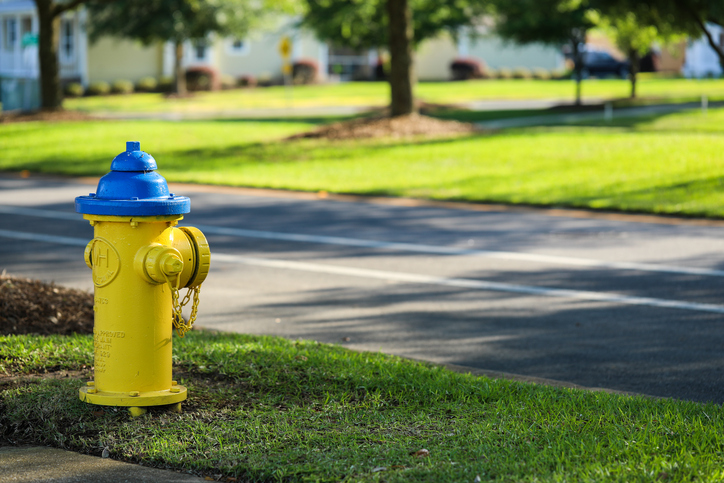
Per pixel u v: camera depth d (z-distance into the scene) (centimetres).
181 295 842
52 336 612
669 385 565
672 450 389
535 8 2906
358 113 3488
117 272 441
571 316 764
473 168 1833
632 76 3703
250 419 445
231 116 3416
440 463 378
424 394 486
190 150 2239
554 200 1475
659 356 636
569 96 4156
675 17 2227
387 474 365
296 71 5397
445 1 3778
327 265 996
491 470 368
